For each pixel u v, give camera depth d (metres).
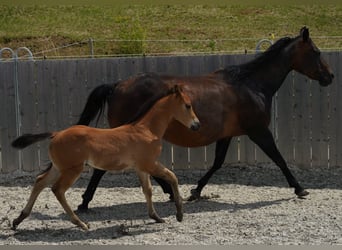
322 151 11.13
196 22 22.84
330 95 11.03
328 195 9.38
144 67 10.84
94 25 22.73
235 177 10.66
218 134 8.81
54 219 8.12
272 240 6.89
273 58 9.27
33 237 7.20
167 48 20.59
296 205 8.68
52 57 19.44
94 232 7.40
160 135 7.70
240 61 10.87
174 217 8.14
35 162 10.94
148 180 7.75
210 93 8.70
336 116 11.07
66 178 7.21
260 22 22.58
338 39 20.81
